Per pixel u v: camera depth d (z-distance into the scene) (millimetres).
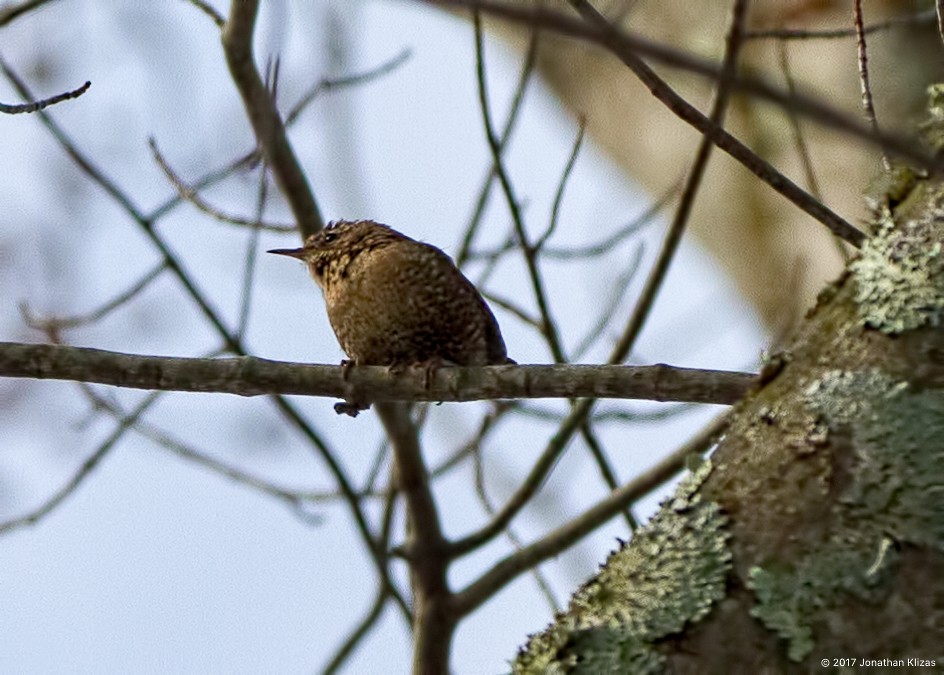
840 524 4258
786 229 12109
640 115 13875
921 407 4348
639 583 4477
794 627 4164
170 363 7496
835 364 4547
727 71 3734
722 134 6820
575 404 10008
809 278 11734
